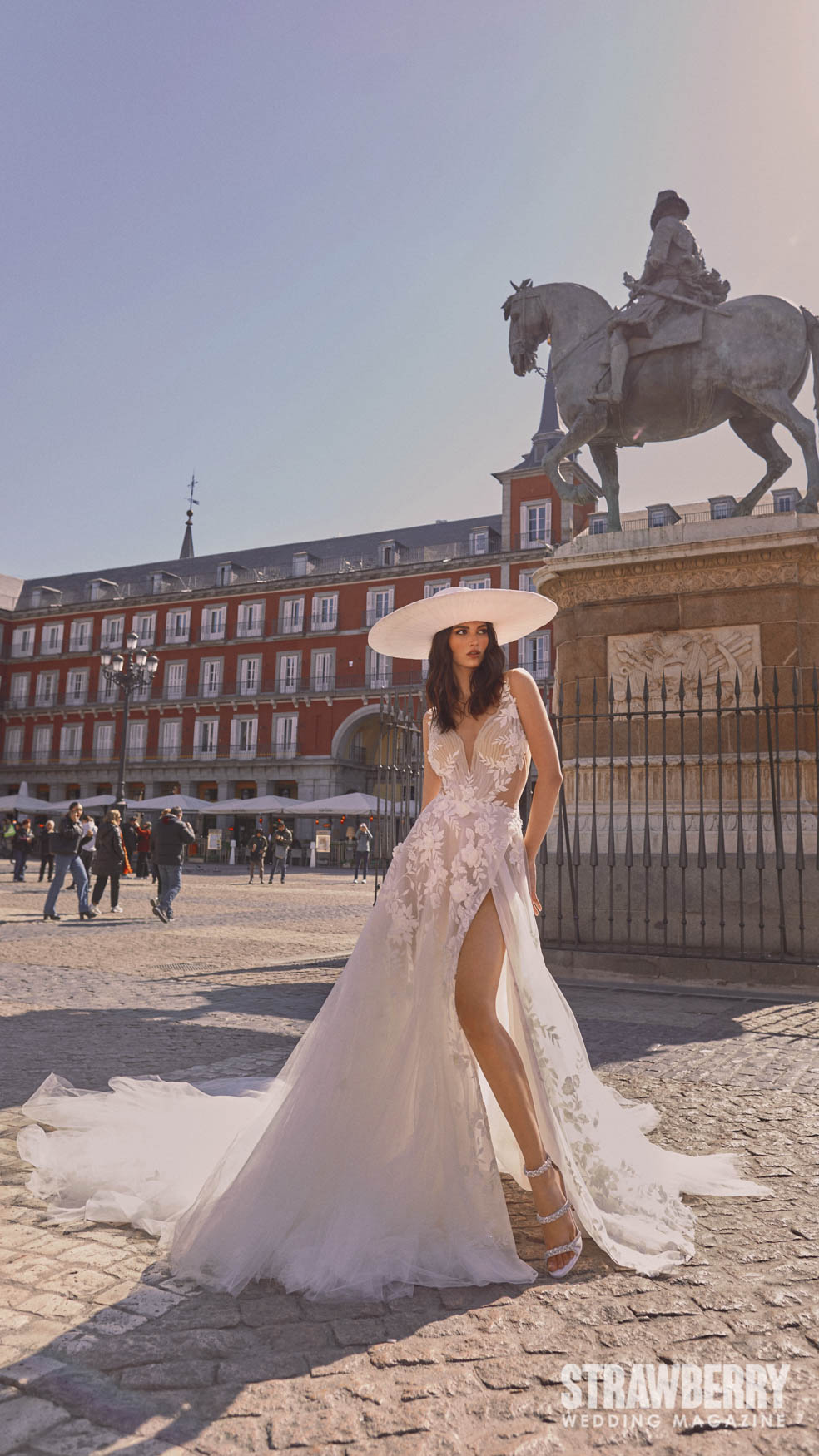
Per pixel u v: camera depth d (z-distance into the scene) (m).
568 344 7.75
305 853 39.44
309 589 45.31
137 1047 3.97
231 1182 2.01
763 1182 2.45
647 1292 1.83
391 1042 2.10
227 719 45.94
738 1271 1.92
